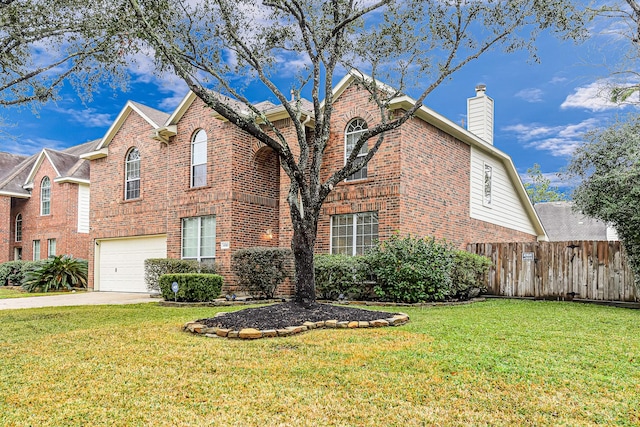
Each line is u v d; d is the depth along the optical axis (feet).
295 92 31.17
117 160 61.72
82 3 25.54
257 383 15.24
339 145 45.09
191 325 24.75
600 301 41.29
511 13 28.02
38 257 81.82
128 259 59.98
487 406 13.09
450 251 39.93
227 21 28.58
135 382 15.51
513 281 46.57
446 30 29.81
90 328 26.14
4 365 17.87
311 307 28.04
